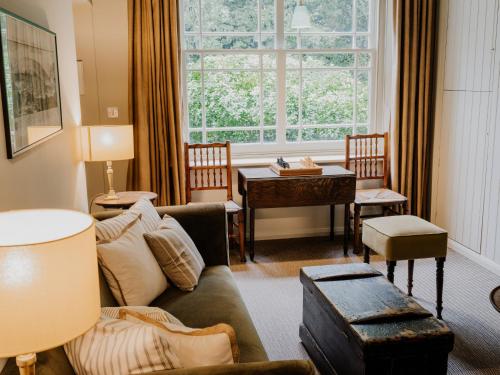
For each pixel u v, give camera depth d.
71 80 3.30
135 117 4.42
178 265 2.64
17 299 1.12
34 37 2.31
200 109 4.86
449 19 4.41
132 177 4.52
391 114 4.75
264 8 4.80
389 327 2.24
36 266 1.12
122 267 2.27
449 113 4.47
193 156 4.88
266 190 4.20
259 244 4.76
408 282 3.55
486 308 3.38
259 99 4.92
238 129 4.94
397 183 4.79
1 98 1.86
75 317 1.20
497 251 3.95
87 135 3.57
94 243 1.29
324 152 5.06
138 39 4.29
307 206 4.70
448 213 4.55
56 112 2.76
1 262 1.10
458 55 4.30
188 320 2.34
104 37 4.40
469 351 2.87
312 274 2.80
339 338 2.40
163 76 4.38
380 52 4.90
